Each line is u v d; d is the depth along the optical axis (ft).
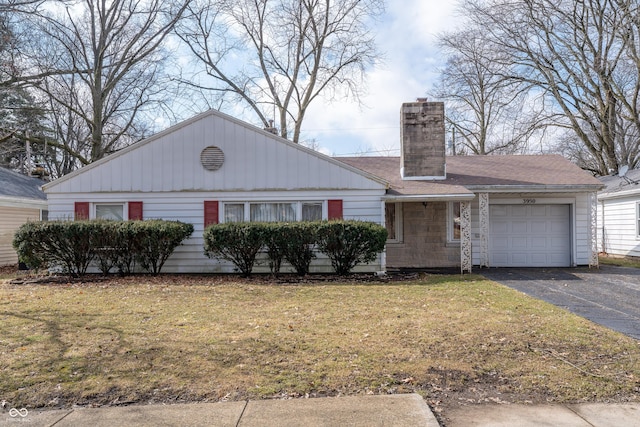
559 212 47.65
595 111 75.61
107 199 41.29
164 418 11.73
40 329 19.62
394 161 56.49
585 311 23.62
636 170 64.75
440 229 47.29
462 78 90.53
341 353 16.49
